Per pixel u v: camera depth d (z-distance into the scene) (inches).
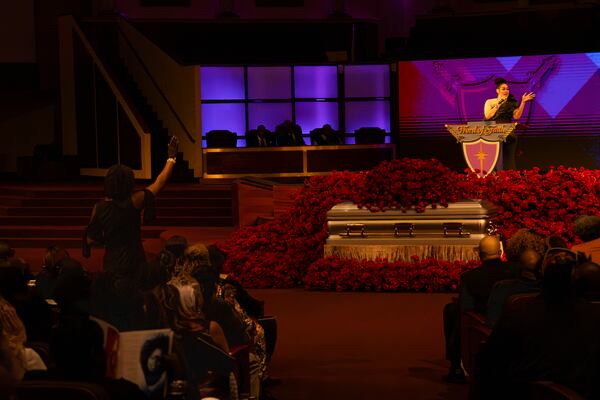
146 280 212.1
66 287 165.8
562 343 183.3
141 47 991.0
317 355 343.0
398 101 945.5
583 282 197.8
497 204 532.7
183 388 165.0
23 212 785.6
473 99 925.2
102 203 317.1
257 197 662.5
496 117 680.4
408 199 474.6
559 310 185.3
